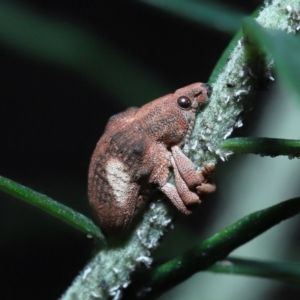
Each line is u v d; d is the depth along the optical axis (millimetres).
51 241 113
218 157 82
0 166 124
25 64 121
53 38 94
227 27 85
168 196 83
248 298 108
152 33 123
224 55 83
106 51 96
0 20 93
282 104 119
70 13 113
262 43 72
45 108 126
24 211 104
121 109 126
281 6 79
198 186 82
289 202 79
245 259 82
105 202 82
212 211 120
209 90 82
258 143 79
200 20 85
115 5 117
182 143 83
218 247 80
